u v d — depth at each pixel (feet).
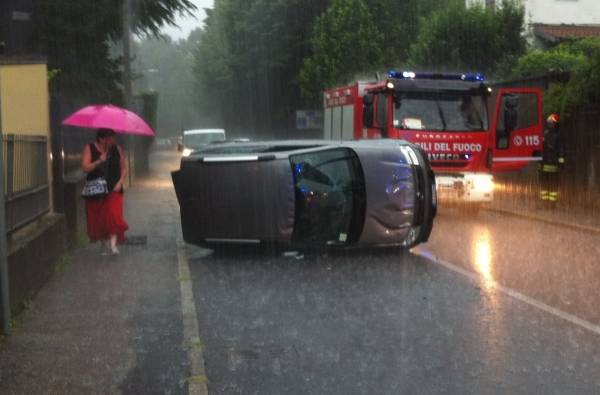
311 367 22.88
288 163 40.78
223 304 30.91
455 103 60.54
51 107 42.73
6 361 22.94
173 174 42.63
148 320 27.84
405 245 42.91
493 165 61.67
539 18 128.67
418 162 42.57
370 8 144.56
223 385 21.34
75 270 37.17
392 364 23.12
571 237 51.03
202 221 41.68
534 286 34.50
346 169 41.75
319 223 41.60
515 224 58.18
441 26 106.63
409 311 29.71
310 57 166.91
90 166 40.86
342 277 36.55
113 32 92.17
